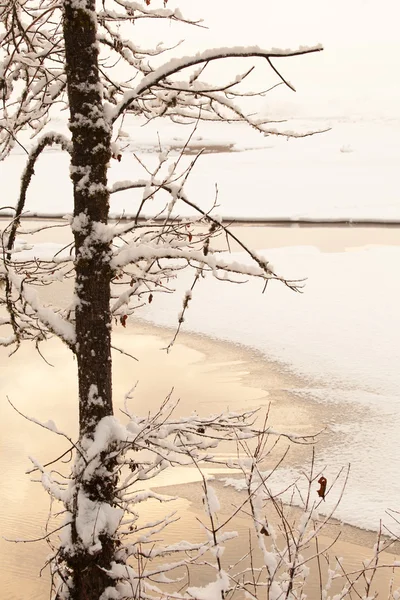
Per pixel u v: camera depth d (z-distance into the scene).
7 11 5.65
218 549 4.36
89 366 5.31
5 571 9.13
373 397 14.59
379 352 17.38
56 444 12.84
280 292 23.08
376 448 12.30
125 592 5.21
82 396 5.36
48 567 9.20
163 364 17.00
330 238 31.41
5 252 5.65
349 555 9.30
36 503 10.85
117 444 5.22
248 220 36.31
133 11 5.48
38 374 16.56
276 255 27.88
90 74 5.14
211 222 5.16
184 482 11.38
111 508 5.27
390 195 41.78
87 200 5.22
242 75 4.90
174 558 9.04
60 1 5.49
